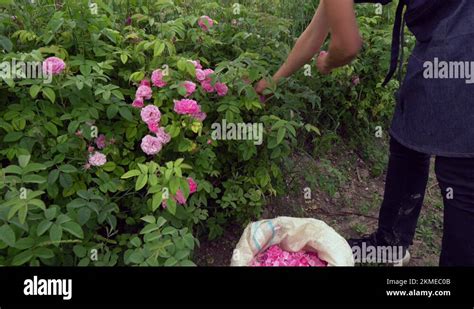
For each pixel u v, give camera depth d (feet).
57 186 5.41
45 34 5.90
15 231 4.42
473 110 4.65
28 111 5.55
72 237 5.13
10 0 5.90
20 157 4.73
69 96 5.67
